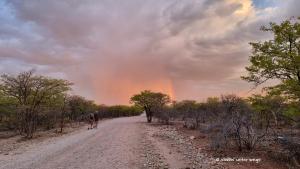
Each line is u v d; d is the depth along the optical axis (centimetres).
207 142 1964
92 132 2995
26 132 2844
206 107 4216
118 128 3522
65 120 4438
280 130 1841
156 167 1263
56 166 1294
